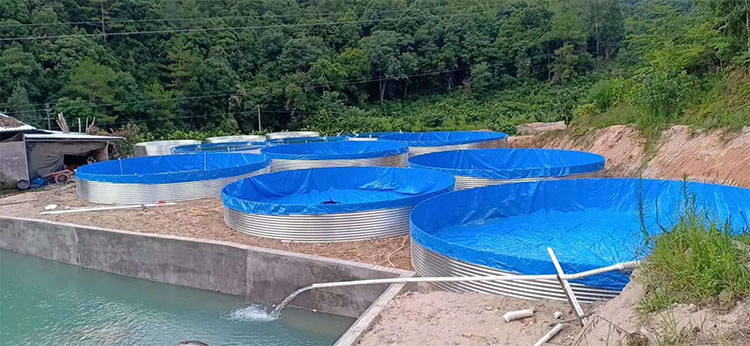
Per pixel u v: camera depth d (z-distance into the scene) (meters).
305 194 11.28
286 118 44.25
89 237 8.60
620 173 13.03
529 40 53.72
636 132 13.90
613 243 7.05
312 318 6.50
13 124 15.83
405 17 57.06
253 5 57.25
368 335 4.48
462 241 7.32
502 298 5.05
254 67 49.44
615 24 55.12
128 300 7.34
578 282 4.76
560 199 9.00
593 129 16.38
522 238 7.41
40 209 10.78
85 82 34.41
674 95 13.38
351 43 54.91
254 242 7.71
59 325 6.61
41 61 35.06
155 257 7.94
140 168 14.41
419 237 6.10
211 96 41.19
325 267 6.57
